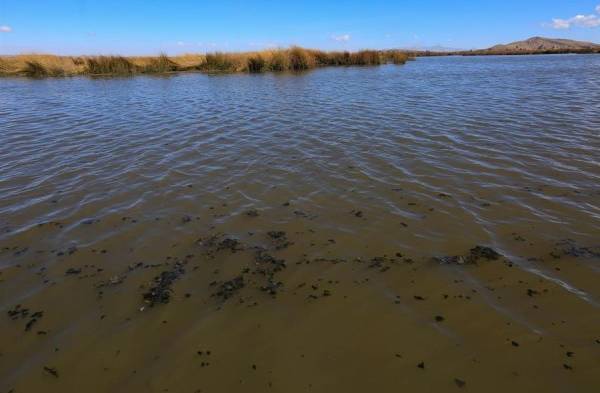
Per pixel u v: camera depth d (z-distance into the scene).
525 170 7.74
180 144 10.39
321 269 4.75
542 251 4.95
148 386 3.26
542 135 10.27
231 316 4.03
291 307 4.13
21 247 5.40
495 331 3.72
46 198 7.00
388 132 11.10
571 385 3.14
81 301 4.31
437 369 3.34
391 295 4.27
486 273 4.57
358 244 5.26
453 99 17.20
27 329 3.92
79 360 3.54
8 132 12.34
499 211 6.04
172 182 7.65
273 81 26.98
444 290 4.30
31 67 35.38
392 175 7.70
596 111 13.33
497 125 11.62
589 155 8.52
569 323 3.78
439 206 6.27
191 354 3.56
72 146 10.45
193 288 4.47
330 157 8.95
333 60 46.00
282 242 5.36
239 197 6.87
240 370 3.39
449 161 8.41
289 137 10.88
